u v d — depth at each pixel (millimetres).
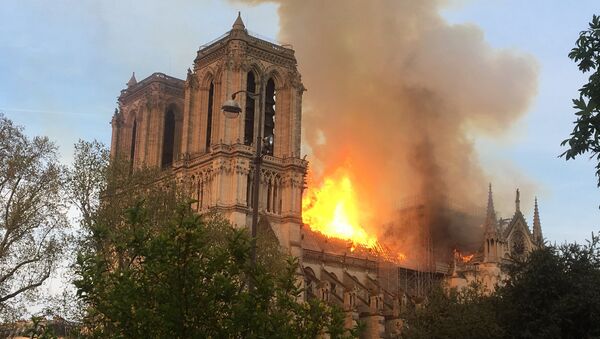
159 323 36562
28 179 83500
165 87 173000
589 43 35375
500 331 80000
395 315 154625
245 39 154625
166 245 37250
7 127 84188
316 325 40781
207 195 147750
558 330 75438
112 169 91062
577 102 34281
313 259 166875
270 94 160250
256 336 37250
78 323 74250
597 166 34875
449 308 88938
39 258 80375
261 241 111625
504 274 159875
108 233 42438
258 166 52125
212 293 37094
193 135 157500
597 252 81625
